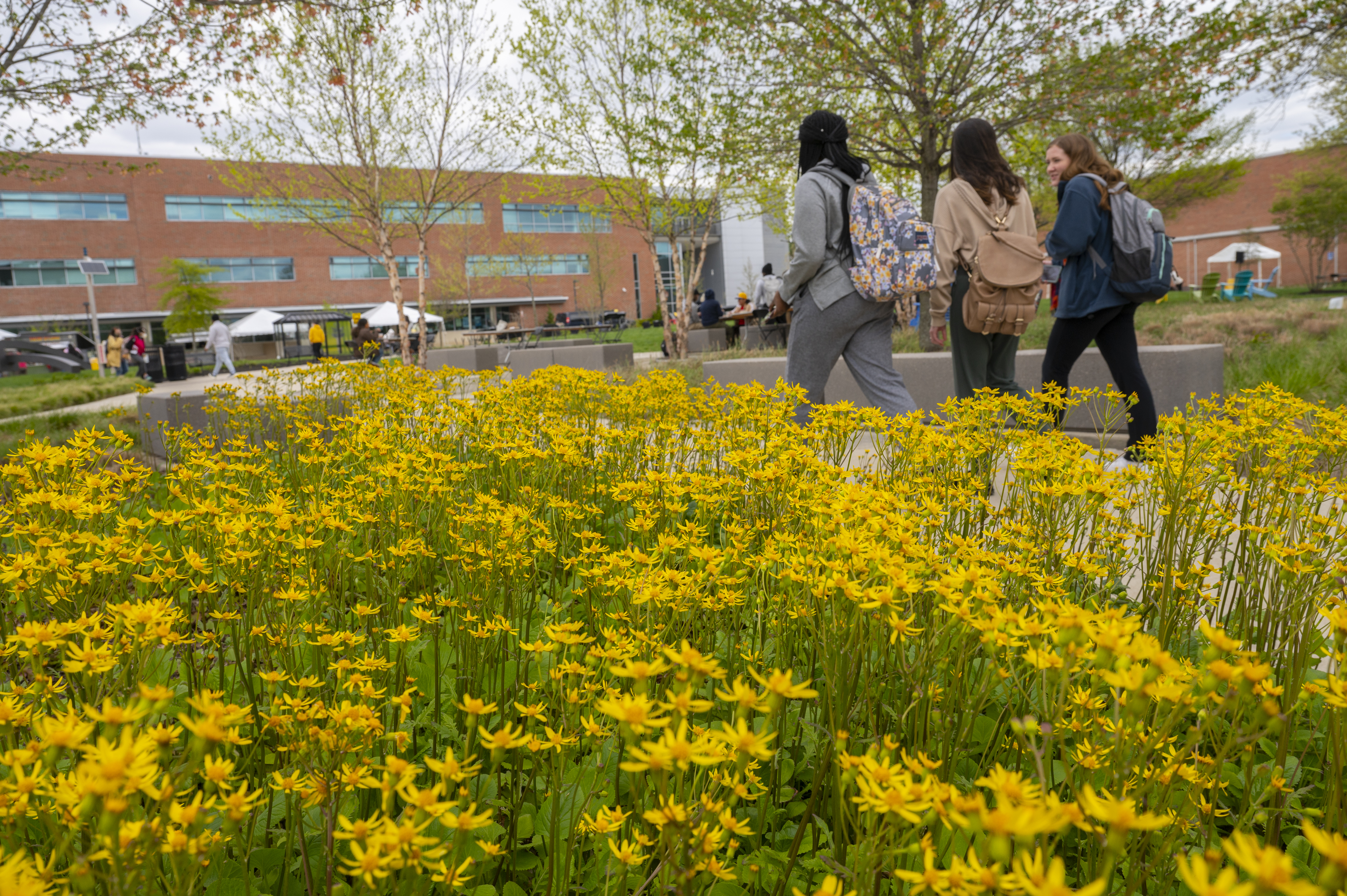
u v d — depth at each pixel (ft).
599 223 179.73
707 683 5.46
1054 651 3.68
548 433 10.37
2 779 3.73
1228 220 147.13
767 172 42.78
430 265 158.71
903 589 4.09
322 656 5.32
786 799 5.11
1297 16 33.14
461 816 2.89
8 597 5.89
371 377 16.37
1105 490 6.38
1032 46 34.71
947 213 14.28
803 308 14.30
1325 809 4.42
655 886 3.80
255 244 150.10
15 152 25.04
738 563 6.01
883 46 34.81
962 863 2.51
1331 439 7.52
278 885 4.35
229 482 8.62
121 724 2.95
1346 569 4.93
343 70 42.55
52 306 137.69
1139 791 3.42
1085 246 13.50
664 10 41.98
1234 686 3.06
